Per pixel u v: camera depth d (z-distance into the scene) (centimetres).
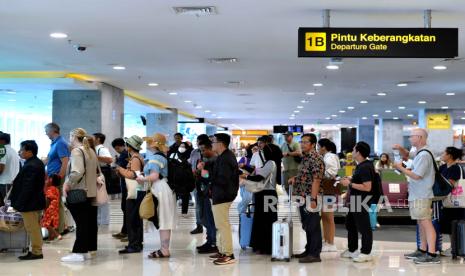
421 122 2338
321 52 629
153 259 711
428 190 685
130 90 1634
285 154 1041
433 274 628
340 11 659
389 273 632
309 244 705
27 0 616
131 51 952
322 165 685
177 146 1064
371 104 2111
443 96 1747
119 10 661
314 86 1493
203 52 959
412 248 813
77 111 1408
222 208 683
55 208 845
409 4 619
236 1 616
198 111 2656
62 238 883
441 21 704
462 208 732
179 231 975
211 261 698
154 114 2464
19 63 1101
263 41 857
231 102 2089
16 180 688
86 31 786
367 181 685
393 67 1116
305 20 710
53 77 1238
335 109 2406
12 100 1880
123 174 695
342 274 625
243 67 1141
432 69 1140
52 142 836
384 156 1327
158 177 715
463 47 878
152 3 628
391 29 622
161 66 1132
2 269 646
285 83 1429
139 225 761
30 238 730
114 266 665
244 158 1071
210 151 773
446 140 2291
